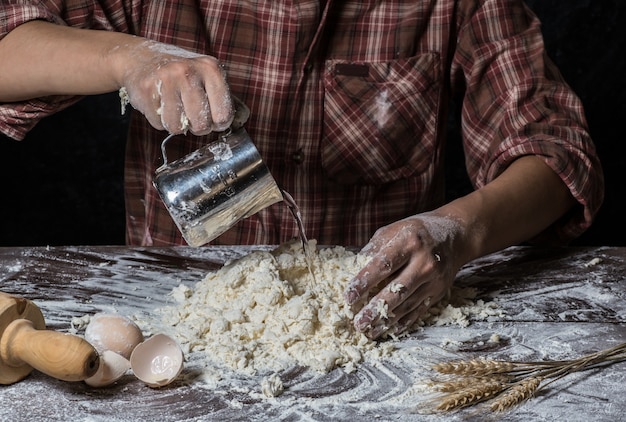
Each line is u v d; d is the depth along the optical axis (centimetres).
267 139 211
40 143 352
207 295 156
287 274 159
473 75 218
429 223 161
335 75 212
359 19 213
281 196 150
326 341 145
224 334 145
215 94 141
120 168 356
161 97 143
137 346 131
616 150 333
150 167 214
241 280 155
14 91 179
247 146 144
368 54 215
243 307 151
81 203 358
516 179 188
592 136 332
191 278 173
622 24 321
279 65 205
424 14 216
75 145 353
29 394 128
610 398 131
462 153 349
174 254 185
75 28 175
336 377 137
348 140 214
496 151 202
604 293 172
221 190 143
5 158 351
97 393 129
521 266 185
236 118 145
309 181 215
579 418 126
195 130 143
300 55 206
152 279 172
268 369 139
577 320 160
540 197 189
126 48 158
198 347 144
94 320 138
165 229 215
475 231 171
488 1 217
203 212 143
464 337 152
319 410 127
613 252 194
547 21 324
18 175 354
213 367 138
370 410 128
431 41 219
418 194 225
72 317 154
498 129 212
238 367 138
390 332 151
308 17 202
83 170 356
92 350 124
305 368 140
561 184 195
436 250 155
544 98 210
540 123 204
